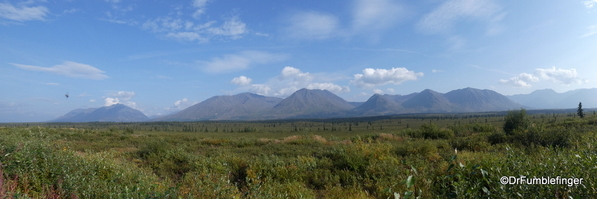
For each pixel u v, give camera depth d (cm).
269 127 16988
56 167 618
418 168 823
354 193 721
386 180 770
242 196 646
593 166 454
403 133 2502
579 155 511
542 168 481
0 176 506
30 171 586
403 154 1212
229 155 1303
